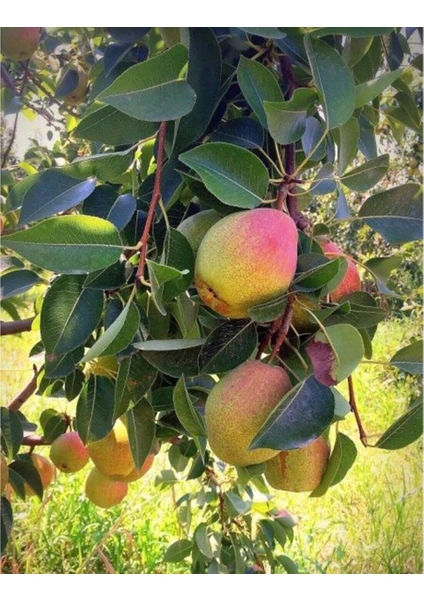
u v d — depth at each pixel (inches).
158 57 32.9
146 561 100.4
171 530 108.2
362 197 98.3
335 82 35.4
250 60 36.4
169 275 30.1
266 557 77.9
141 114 33.0
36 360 52.1
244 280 31.0
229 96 41.1
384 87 36.0
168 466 110.8
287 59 40.7
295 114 35.6
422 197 40.3
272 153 38.7
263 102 33.8
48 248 30.7
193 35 37.0
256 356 33.3
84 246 31.3
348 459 33.7
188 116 36.7
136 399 37.8
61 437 62.6
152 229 37.6
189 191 39.9
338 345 31.0
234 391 30.9
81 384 53.2
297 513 111.8
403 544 105.3
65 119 82.9
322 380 31.6
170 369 35.2
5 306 74.9
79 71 72.1
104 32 66.6
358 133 39.0
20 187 41.3
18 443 53.8
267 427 27.9
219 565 74.3
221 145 32.4
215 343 33.4
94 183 37.3
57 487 110.0
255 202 32.9
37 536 104.3
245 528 78.0
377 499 109.2
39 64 79.2
